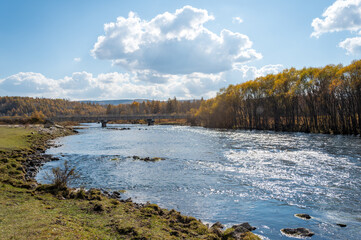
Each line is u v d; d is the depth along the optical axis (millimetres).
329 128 66562
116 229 9062
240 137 57500
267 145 40438
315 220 11672
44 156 30406
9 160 22781
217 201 14562
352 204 13688
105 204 12375
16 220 8828
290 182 18156
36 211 10133
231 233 9664
